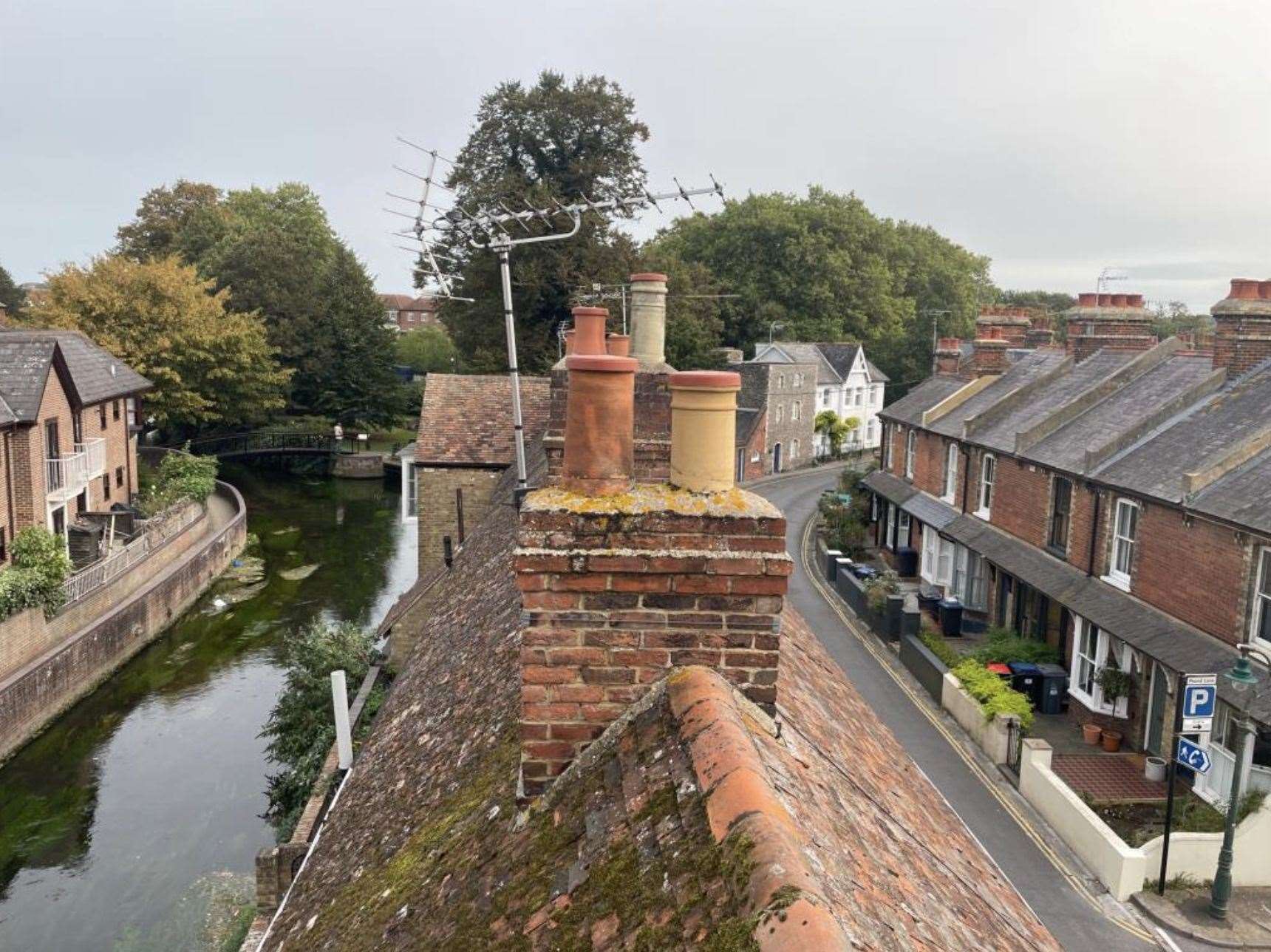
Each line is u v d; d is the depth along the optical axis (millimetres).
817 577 36719
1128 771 19859
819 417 65750
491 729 6410
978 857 6391
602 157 50781
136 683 27516
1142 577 20719
